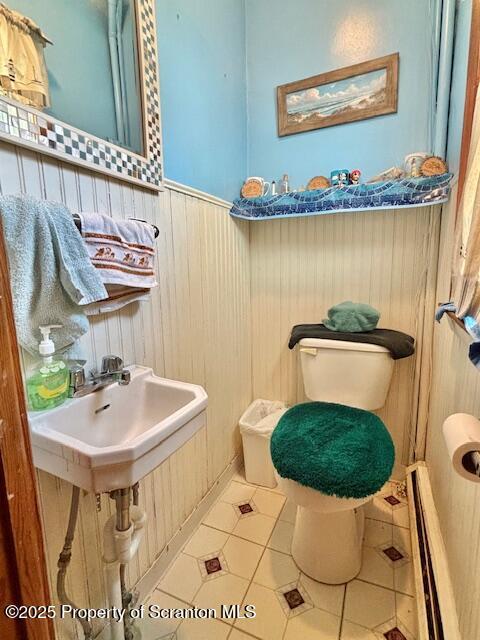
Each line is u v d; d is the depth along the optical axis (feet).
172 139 3.73
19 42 2.24
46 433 2.10
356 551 3.70
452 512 3.05
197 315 4.30
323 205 4.69
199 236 4.27
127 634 2.91
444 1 3.99
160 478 3.71
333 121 5.03
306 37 5.04
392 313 4.98
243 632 3.16
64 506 2.61
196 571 3.81
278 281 5.68
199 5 4.11
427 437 4.85
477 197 2.16
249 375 6.02
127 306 3.15
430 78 4.39
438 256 4.54
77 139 2.49
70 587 2.70
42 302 2.21
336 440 3.49
